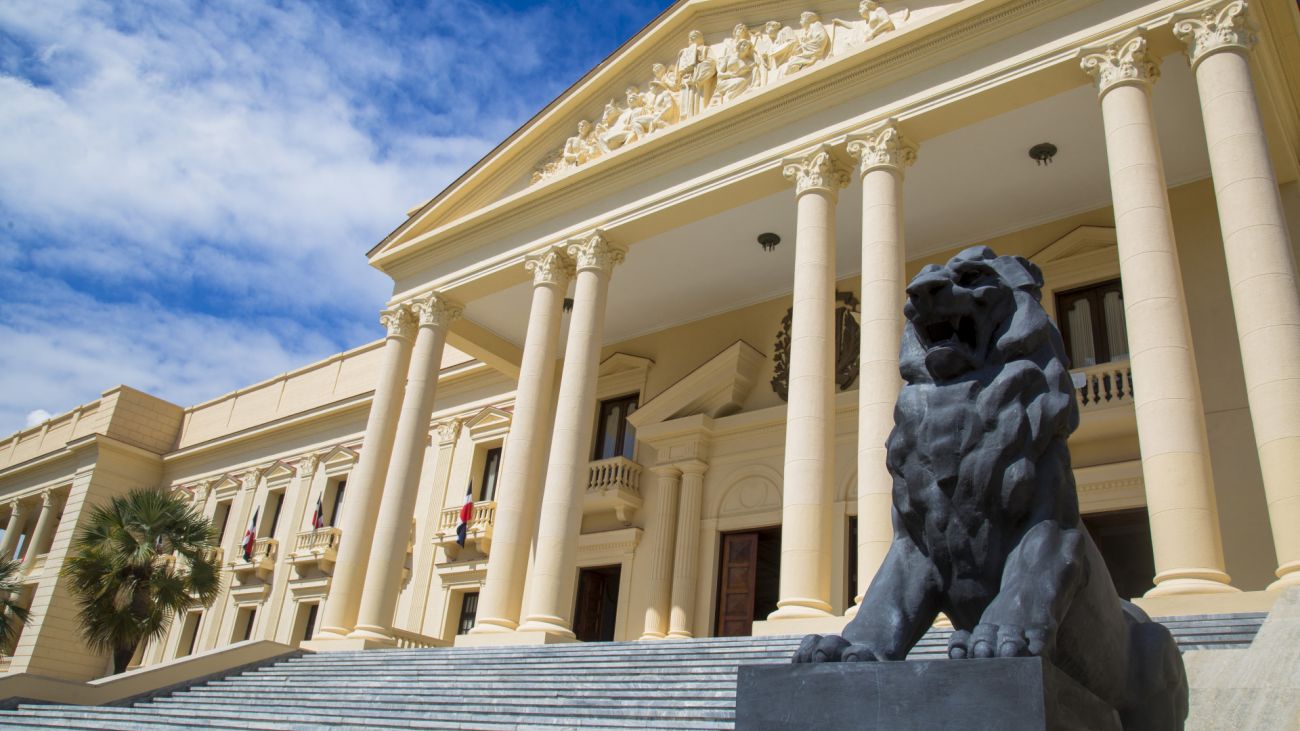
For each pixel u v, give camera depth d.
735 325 22.84
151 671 16.08
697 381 22.03
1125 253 11.92
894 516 4.35
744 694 3.73
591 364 17.78
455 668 13.78
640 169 18.59
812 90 16.36
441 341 21.27
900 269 14.28
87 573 23.33
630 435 23.92
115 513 24.48
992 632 3.48
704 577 20.77
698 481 21.61
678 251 20.84
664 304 23.36
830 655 3.69
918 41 15.25
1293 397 10.09
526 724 9.66
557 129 21.17
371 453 20.44
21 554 40.62
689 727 8.47
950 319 4.24
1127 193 12.20
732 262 21.16
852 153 15.52
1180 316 11.33
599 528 23.23
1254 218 11.07
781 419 20.52
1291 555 9.61
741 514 20.73
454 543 26.00
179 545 24.64
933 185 17.95
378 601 18.61
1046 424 3.98
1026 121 15.95
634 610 21.53
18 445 44.62
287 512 32.53
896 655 3.91
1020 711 3.16
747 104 16.97
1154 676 4.03
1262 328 10.52
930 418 4.16
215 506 35.69
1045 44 14.05
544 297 19.08
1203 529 10.28
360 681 13.98
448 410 29.14
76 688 15.24
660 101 19.22
